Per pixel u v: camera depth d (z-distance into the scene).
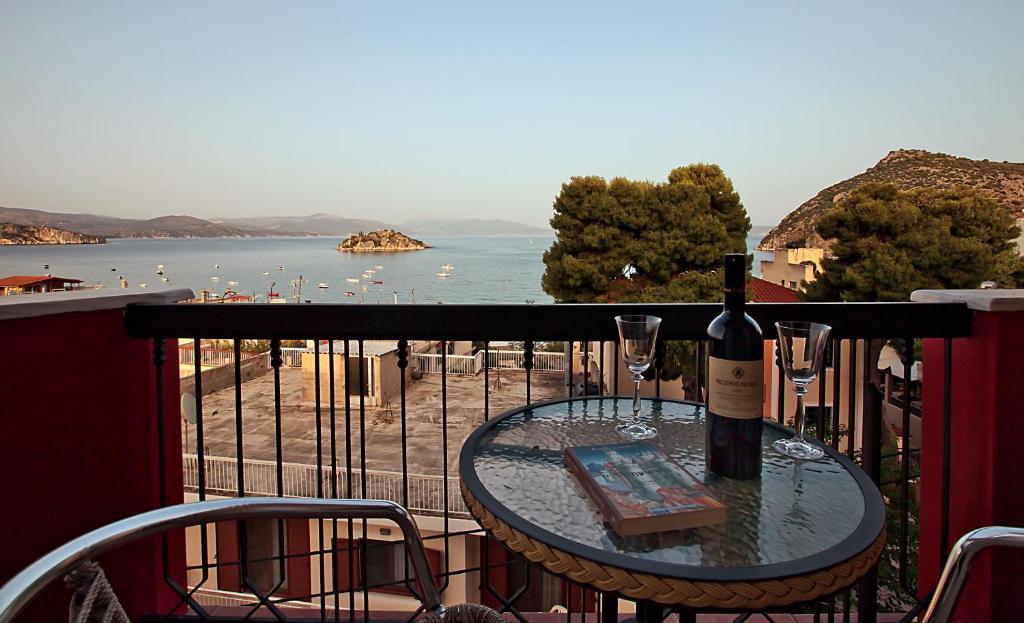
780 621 1.75
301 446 8.59
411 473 7.44
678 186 12.26
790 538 0.73
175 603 1.73
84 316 1.50
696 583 0.63
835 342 1.55
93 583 0.58
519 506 0.83
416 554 0.92
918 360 8.55
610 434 1.17
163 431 1.69
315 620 1.70
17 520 1.37
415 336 1.54
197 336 1.59
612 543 0.71
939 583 0.79
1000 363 1.42
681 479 0.87
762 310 1.50
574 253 12.80
